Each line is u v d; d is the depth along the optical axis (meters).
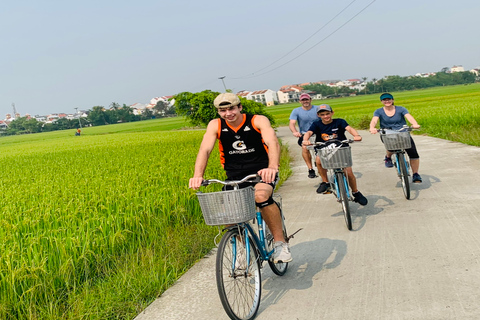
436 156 12.92
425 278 4.61
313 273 5.20
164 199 8.27
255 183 4.71
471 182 8.93
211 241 6.94
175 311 4.68
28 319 4.69
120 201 8.36
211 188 9.96
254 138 4.63
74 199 8.95
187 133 51.31
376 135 23.52
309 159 10.77
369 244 5.96
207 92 38.44
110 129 117.12
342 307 4.21
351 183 7.32
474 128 19.97
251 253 4.48
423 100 75.62
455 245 5.48
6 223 7.16
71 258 5.58
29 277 5.14
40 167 20.42
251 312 4.29
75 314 4.69
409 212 7.33
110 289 5.25
